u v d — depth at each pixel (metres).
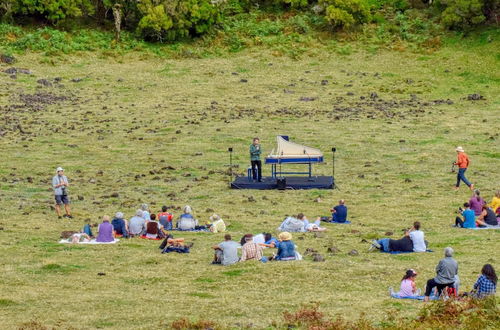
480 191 71.12
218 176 78.31
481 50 135.00
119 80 124.19
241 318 35.25
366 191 71.75
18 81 120.12
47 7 139.12
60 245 51.22
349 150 89.19
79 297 39.00
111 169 80.69
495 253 48.59
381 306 37.06
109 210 63.94
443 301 35.03
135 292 40.16
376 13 152.50
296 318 34.50
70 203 66.69
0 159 84.00
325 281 41.97
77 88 119.44
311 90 121.25
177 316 35.59
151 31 141.75
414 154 87.19
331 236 54.31
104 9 149.38
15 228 56.69
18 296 39.00
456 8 142.38
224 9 153.88
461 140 93.75
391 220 60.41
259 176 74.38
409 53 137.00
